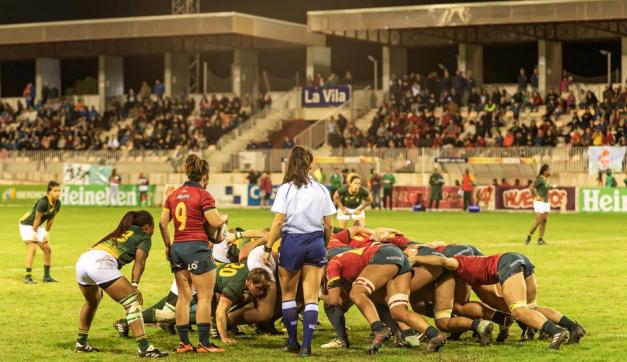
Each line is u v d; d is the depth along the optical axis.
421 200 67.56
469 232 43.81
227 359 15.82
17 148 83.81
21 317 20.30
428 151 69.19
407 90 80.25
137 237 16.31
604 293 23.34
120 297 16.08
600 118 71.06
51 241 39.00
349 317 20.30
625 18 72.50
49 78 95.62
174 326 18.47
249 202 71.50
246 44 91.12
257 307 17.75
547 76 81.75
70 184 75.44
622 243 37.78
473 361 15.45
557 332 16.28
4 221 51.50
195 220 16.33
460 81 79.56
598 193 62.50
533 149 66.44
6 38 89.38
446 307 16.97
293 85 93.00
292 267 16.12
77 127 85.19
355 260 16.77
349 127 76.19
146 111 86.00
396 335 16.95
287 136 81.62
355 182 32.09
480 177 68.06
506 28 80.56
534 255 32.84
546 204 36.84
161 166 74.75
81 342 16.62
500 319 17.09
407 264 16.55
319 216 16.06
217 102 83.31
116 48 93.62
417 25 78.50
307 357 15.93
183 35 83.94
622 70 79.12
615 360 15.48
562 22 74.69
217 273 17.64
